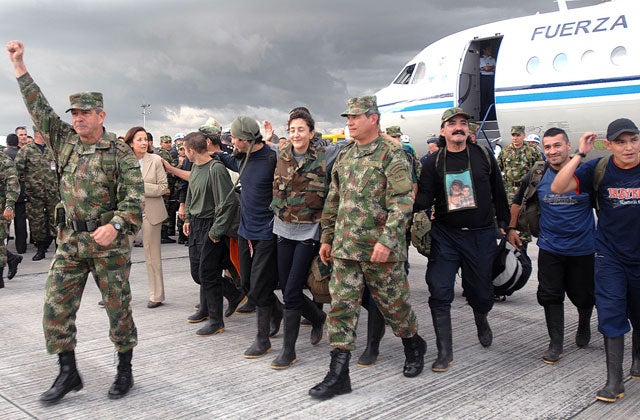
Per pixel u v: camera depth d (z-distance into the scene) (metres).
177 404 3.03
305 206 3.50
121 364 3.16
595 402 3.03
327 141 3.89
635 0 9.99
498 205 3.73
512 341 4.16
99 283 3.05
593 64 10.02
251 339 4.23
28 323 4.70
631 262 3.07
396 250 3.09
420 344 3.46
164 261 7.90
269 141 4.12
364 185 3.12
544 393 3.16
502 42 11.28
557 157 3.56
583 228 3.57
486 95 12.70
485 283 3.65
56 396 3.01
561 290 3.64
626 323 3.11
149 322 4.72
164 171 5.23
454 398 3.09
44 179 8.09
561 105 10.40
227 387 3.27
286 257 3.59
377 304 3.30
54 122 3.10
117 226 2.91
